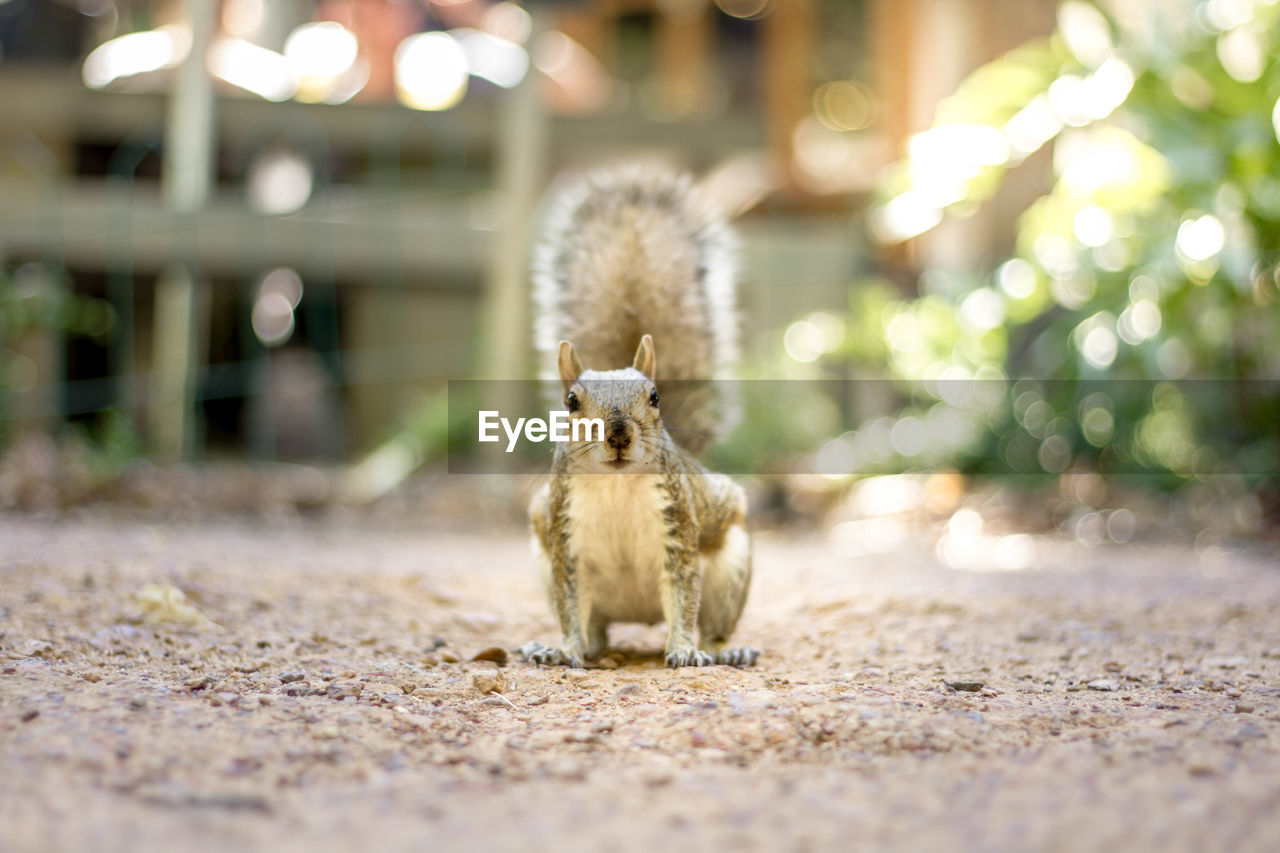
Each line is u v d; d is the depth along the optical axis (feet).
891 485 7.32
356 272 9.14
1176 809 3.01
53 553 4.91
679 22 11.68
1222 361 6.68
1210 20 6.38
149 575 4.54
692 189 4.51
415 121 9.39
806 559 5.80
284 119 9.32
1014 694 3.63
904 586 5.01
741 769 3.20
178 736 3.24
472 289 9.64
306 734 3.30
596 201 4.50
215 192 9.82
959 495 7.14
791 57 9.61
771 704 3.48
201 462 8.12
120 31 10.92
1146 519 6.54
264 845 2.91
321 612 4.40
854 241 8.64
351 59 10.37
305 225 8.27
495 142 9.75
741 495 4.17
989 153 6.88
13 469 6.82
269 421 10.37
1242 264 5.89
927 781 3.13
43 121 9.34
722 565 4.11
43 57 10.67
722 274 4.45
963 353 7.45
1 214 8.18
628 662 4.01
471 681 3.67
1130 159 6.47
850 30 11.98
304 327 10.84
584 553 3.95
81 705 3.36
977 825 2.98
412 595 4.71
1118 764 3.17
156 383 8.24
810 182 9.26
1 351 7.65
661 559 3.93
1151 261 6.05
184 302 8.21
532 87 7.86
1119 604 4.68
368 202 9.67
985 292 7.18
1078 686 3.72
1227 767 3.15
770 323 8.59
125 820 2.96
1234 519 6.38
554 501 3.95
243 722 3.33
